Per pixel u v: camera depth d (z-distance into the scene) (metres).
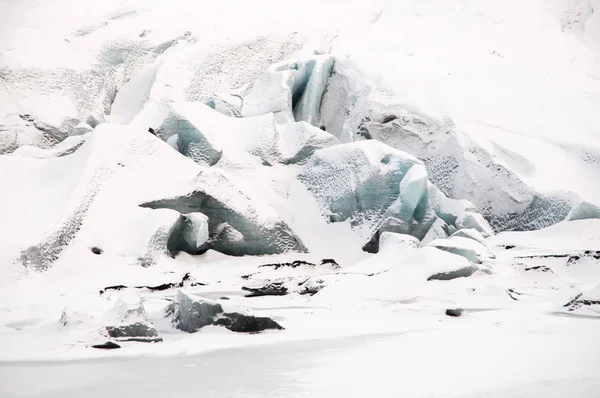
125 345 51.06
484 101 193.88
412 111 188.00
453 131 180.38
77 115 196.88
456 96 193.38
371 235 150.38
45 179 137.00
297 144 173.12
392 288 87.88
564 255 116.75
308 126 175.38
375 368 39.94
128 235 127.06
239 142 170.88
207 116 173.38
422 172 150.25
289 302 86.50
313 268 133.12
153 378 38.38
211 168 155.88
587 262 113.44
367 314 72.31
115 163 139.00
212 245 139.38
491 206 167.25
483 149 174.25
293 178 168.12
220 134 170.50
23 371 41.34
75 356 46.81
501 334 55.69
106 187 133.62
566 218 154.75
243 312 58.84
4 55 196.50
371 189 155.75
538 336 54.06
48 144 186.12
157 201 134.75
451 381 35.50
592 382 34.81
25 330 57.78
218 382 36.75
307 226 155.75
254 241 141.00
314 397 32.38
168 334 58.09
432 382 35.28
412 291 86.25
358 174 157.75
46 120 187.38
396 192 154.88
